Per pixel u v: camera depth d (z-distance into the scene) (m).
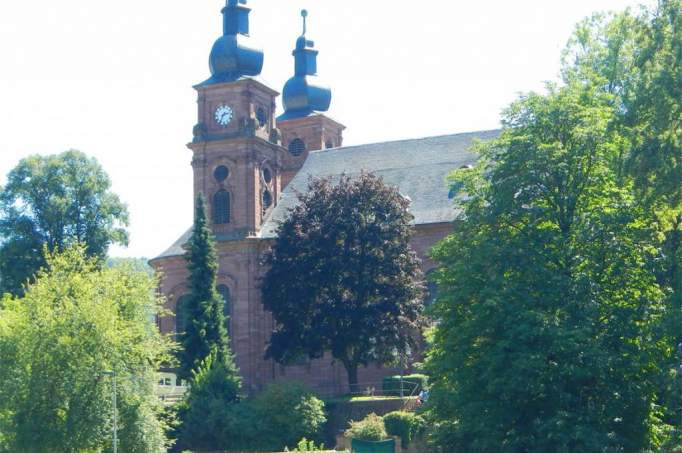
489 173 67.19
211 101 117.56
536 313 59.12
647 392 60.44
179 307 116.12
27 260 118.00
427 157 116.81
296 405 85.31
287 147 136.75
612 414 59.78
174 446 85.38
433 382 70.31
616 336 61.00
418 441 76.88
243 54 117.62
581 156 64.44
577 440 57.44
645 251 62.69
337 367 109.12
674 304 57.44
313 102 137.62
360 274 94.38
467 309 64.38
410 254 96.12
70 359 68.19
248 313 111.88
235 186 115.19
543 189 65.19
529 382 58.88
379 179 98.81
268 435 84.50
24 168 120.69
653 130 56.56
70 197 120.81
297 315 95.81
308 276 95.44
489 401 60.88
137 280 75.94
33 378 67.81
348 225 95.69
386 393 96.12
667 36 57.19
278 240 98.62
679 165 55.00
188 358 95.00
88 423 67.12
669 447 60.47
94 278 73.75
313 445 78.12
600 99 68.81
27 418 67.25
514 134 66.12
